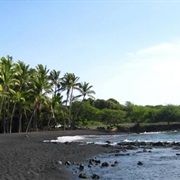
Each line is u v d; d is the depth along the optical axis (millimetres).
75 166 25047
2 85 66625
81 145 43938
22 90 80812
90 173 22000
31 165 24438
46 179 19188
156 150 38312
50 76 99812
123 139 62344
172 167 24266
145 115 120250
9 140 52625
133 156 32312
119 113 123750
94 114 123250
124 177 20453
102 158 30875
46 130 95188
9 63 67812
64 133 79875
